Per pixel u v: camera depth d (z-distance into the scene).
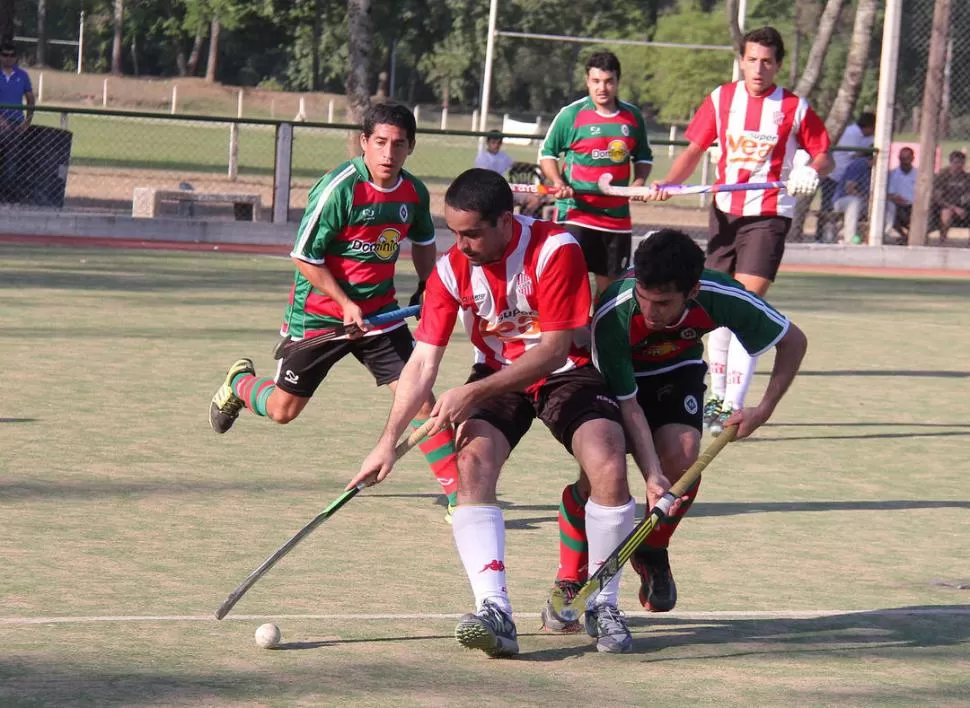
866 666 10.32
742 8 61.00
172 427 19.11
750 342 11.17
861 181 52.38
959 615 11.81
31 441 17.80
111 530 13.80
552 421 11.09
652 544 11.27
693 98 148.12
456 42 136.75
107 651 10.02
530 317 10.91
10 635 10.32
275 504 15.19
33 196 48.97
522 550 13.77
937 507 16.36
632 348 11.20
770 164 21.20
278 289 36.41
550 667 10.13
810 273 48.47
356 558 13.19
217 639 10.45
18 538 13.31
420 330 11.06
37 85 150.12
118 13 117.06
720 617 11.64
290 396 15.66
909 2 53.88
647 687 9.69
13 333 26.95
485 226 10.38
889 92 51.62
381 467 10.59
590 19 139.88
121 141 97.00
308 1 101.94
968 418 22.67
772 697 9.52
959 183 52.66
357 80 57.47
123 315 30.19
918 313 37.59
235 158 66.38
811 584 12.83
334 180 14.73
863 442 20.39
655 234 10.56
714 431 20.69
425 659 10.18
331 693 9.27
